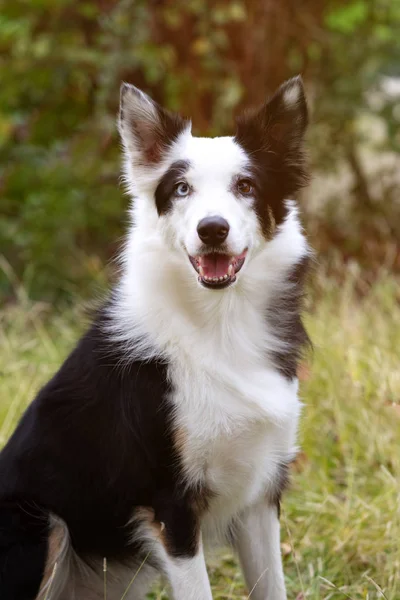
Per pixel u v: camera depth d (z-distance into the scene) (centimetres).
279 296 497
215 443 463
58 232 1007
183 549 461
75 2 1036
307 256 515
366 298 917
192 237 466
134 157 518
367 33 1163
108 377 474
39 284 997
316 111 1139
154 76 983
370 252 1102
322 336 773
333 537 575
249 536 504
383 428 683
